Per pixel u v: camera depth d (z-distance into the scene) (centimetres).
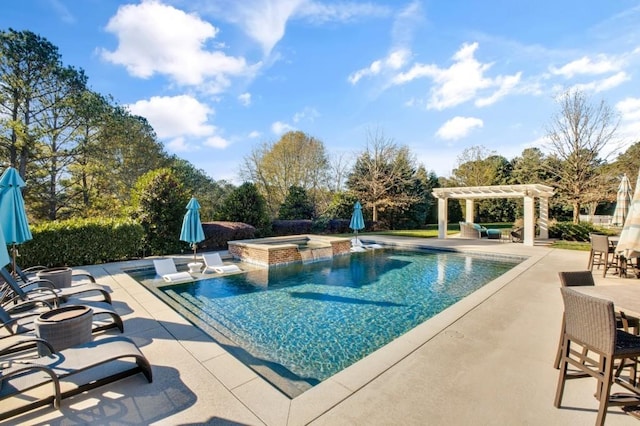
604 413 260
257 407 299
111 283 832
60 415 290
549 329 495
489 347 429
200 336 474
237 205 1797
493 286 761
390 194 2870
